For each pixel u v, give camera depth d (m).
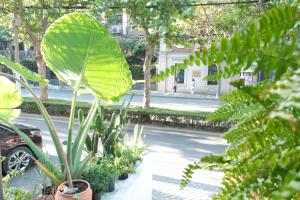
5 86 3.36
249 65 0.67
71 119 3.37
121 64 2.60
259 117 0.80
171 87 24.36
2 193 2.78
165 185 5.82
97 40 2.41
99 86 2.92
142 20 9.55
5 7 12.09
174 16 9.34
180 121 10.72
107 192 3.63
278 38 0.62
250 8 9.04
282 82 0.52
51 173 3.19
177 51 22.47
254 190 0.68
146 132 10.34
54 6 11.31
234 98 0.94
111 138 4.34
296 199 0.58
